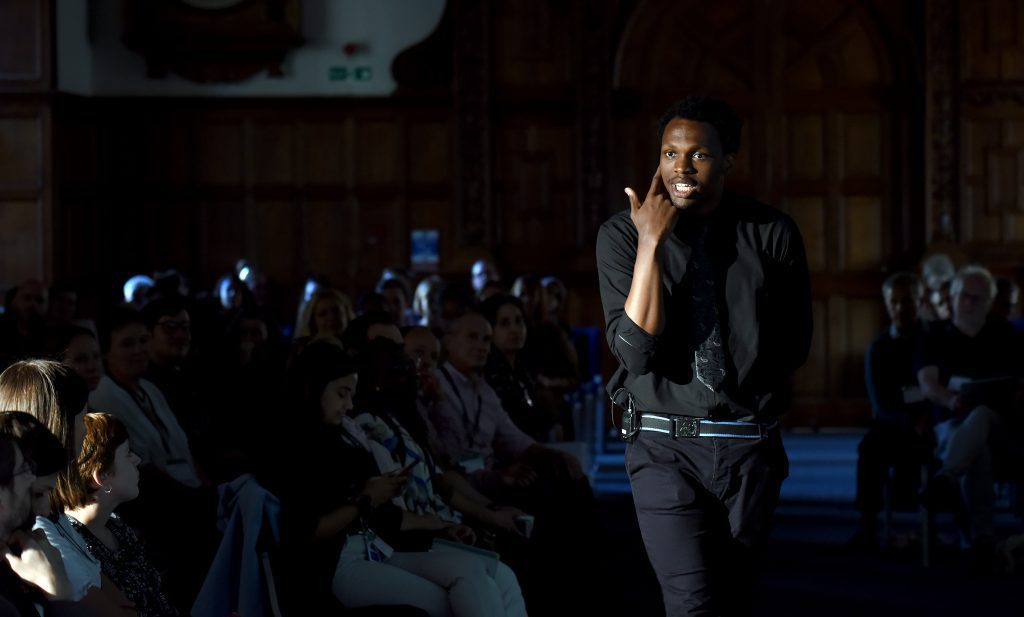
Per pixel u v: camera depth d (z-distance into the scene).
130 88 19.92
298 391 6.30
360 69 20.06
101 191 19.80
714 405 4.87
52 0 18.92
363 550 6.39
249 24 19.72
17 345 10.10
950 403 10.77
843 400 19.80
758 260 4.89
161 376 9.04
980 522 10.23
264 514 6.09
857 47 19.72
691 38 19.83
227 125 20.06
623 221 5.01
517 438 8.82
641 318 4.68
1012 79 19.33
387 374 7.47
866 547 11.11
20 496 4.04
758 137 19.83
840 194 19.78
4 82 18.92
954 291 11.16
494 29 19.98
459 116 19.89
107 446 5.25
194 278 20.08
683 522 4.87
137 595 5.34
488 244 19.95
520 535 7.77
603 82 19.83
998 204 19.42
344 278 20.16
